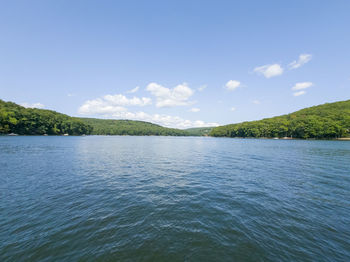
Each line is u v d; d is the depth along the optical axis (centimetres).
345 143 6944
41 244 582
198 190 1175
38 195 1042
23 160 2245
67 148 3919
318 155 3141
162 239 617
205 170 1848
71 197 1016
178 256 538
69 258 524
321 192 1138
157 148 4694
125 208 873
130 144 6088
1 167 1819
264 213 830
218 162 2388
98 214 803
